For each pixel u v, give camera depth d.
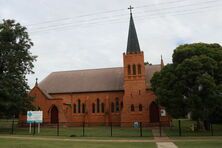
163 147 23.83
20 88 46.03
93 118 65.75
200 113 38.84
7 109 44.25
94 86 67.75
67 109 64.81
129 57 62.34
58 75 73.69
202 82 37.06
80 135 36.25
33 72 48.56
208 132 40.12
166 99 40.72
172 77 40.34
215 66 39.06
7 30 45.56
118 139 31.08
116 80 67.69
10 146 23.11
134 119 59.88
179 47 44.38
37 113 40.91
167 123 57.75
